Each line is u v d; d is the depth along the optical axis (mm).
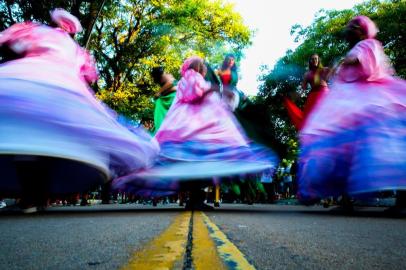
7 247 1885
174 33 18500
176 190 6516
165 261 1443
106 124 5176
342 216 4973
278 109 16609
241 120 7195
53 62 5016
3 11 12305
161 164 6383
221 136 6656
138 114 17375
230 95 7121
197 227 2945
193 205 6535
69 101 4828
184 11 18547
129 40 18297
